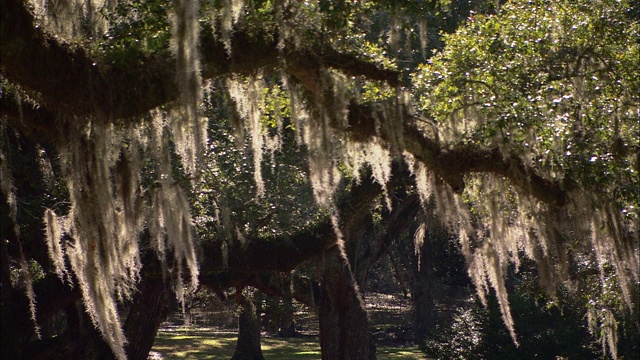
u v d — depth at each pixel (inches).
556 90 428.8
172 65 293.6
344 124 334.0
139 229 365.4
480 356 818.8
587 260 532.7
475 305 868.0
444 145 385.4
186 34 275.4
